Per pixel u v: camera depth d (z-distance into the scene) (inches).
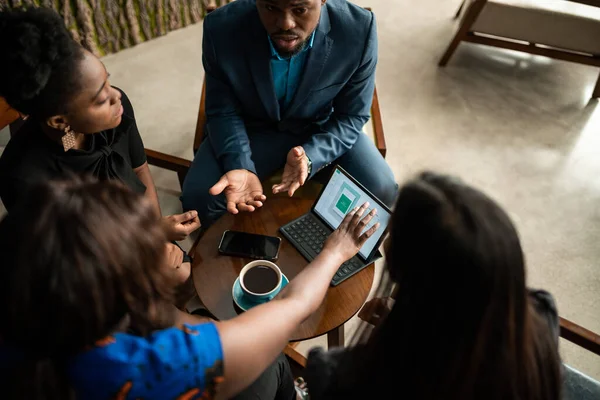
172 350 23.3
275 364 40.8
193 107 91.2
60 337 20.1
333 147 61.2
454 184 20.7
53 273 18.9
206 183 61.4
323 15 53.9
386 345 23.2
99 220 20.1
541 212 77.1
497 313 20.0
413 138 88.1
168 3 101.4
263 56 55.4
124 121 49.4
